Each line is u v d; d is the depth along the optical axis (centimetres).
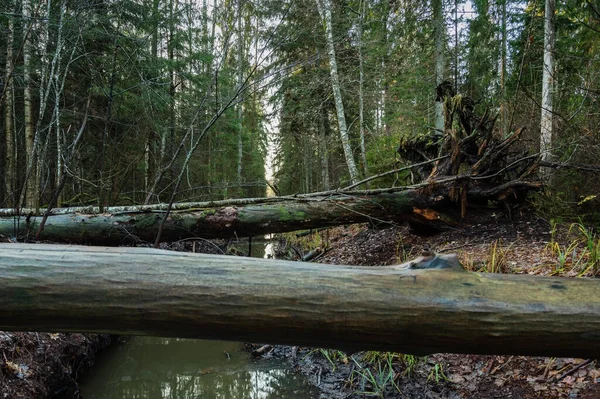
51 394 316
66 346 363
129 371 422
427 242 566
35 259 102
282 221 519
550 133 639
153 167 1122
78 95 775
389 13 1114
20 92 850
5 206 755
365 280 104
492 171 549
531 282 105
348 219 543
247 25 425
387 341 102
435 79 1141
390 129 1252
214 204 525
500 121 829
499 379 309
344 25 984
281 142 1941
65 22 520
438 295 101
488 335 99
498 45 1127
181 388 392
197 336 104
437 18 1071
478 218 568
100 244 503
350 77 1098
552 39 707
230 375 412
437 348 103
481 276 107
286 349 467
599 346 97
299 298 100
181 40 1058
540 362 304
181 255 109
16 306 97
